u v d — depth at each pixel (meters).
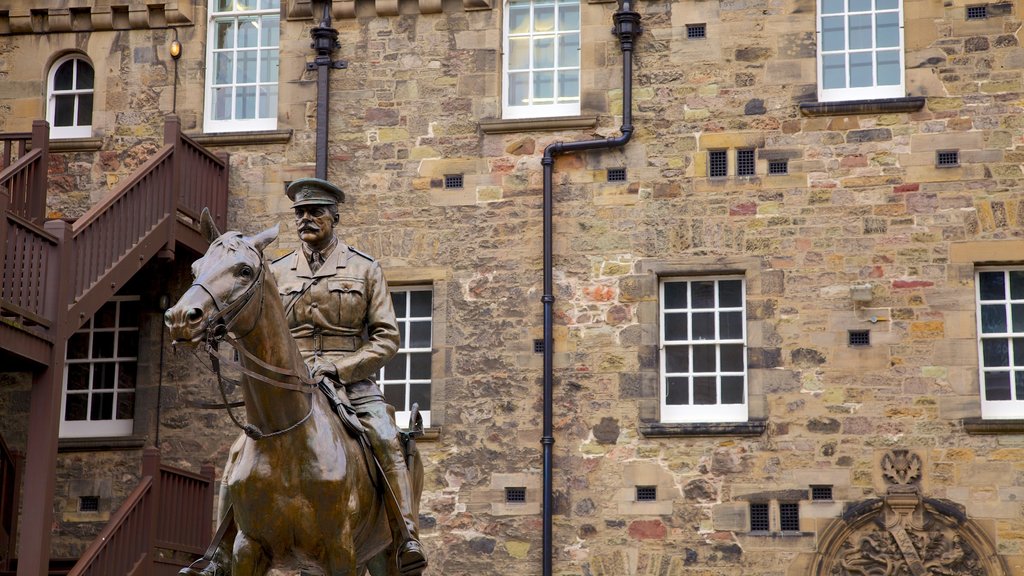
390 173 23.30
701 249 22.36
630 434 21.97
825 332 21.89
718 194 22.48
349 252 13.46
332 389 12.50
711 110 22.72
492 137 23.17
